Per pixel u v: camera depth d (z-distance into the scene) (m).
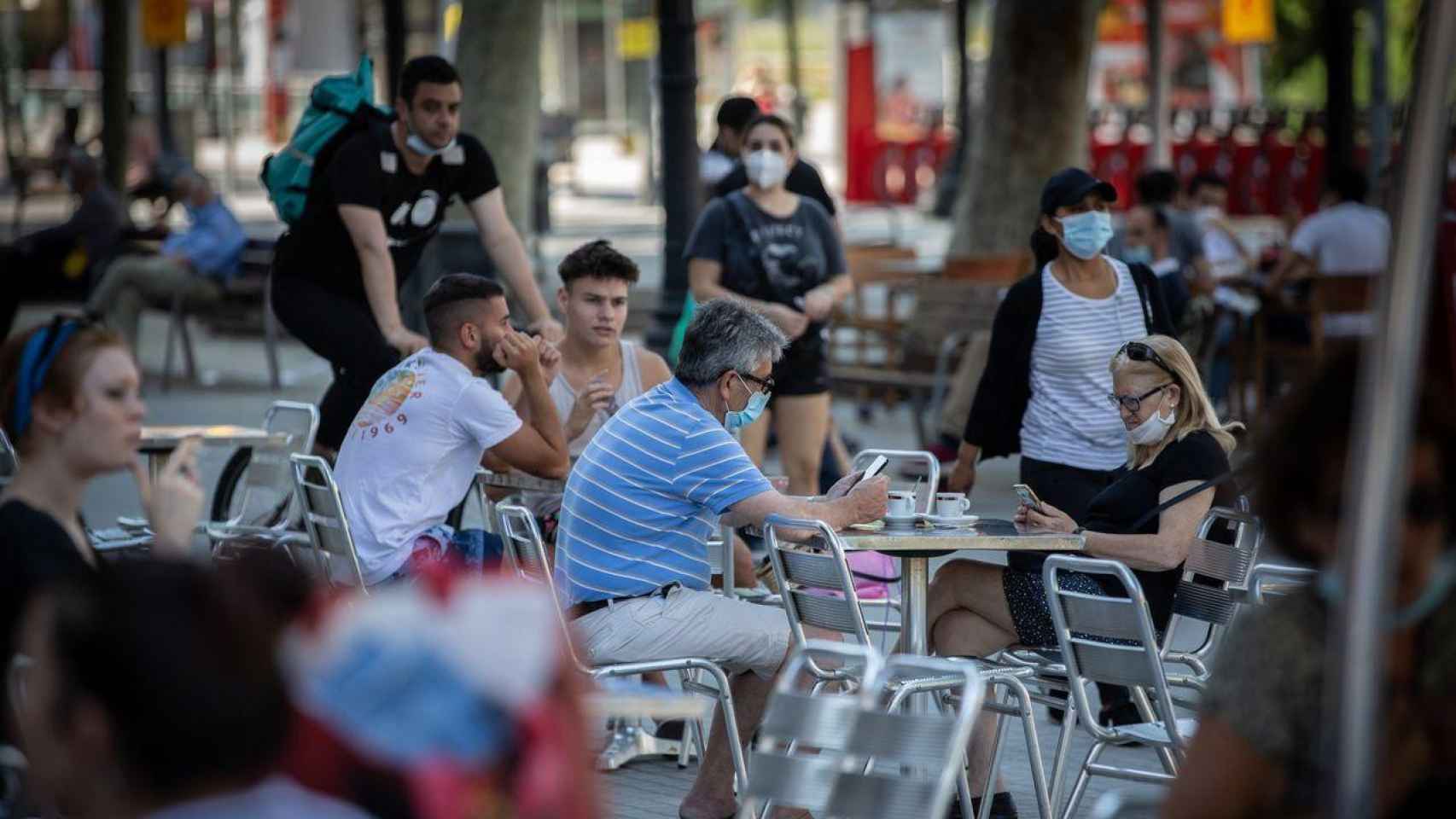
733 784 18.64
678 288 42.03
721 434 18.30
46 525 12.56
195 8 127.06
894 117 119.75
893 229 81.81
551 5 137.25
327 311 25.62
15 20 118.44
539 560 17.75
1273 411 10.62
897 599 23.55
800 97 115.69
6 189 101.12
